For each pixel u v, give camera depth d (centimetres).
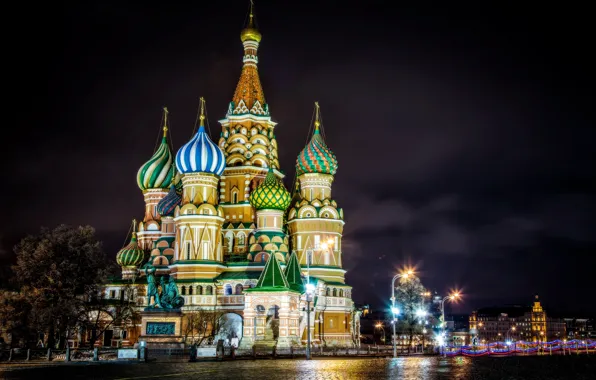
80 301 9744
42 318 8938
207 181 11794
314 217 12344
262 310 10131
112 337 11881
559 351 18512
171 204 12825
